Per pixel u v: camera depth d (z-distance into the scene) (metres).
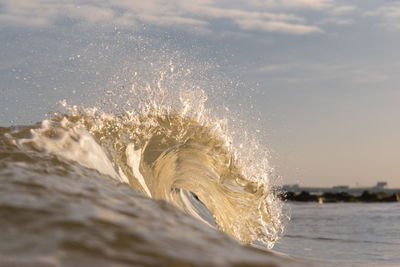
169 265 2.29
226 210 8.70
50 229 2.58
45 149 4.98
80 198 3.50
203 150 8.36
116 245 2.48
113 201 3.67
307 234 13.52
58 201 3.24
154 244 2.62
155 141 7.76
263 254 3.12
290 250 8.74
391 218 21.52
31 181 3.70
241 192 8.57
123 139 7.04
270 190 8.95
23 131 5.26
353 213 26.69
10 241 2.34
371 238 12.77
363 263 7.75
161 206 3.90
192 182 8.70
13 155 4.59
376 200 58.03
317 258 7.86
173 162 8.24
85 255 2.26
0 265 2.01
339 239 12.33
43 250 2.25
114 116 7.24
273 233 8.78
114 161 6.46
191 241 2.90
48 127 5.52
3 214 2.76
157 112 7.87
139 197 4.16
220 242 3.11
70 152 5.15
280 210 8.94
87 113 6.96
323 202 54.06
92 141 5.77
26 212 2.84
